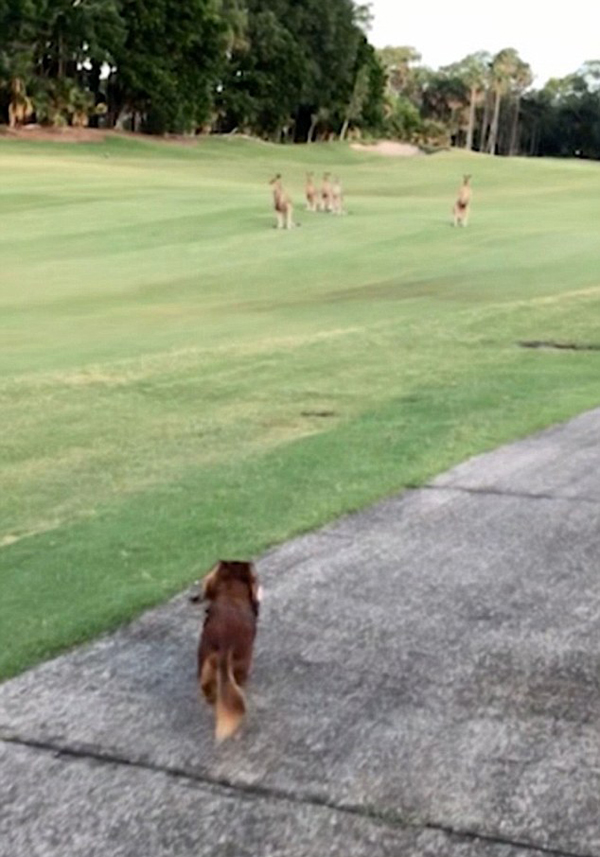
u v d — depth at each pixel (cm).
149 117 9619
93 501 977
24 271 3016
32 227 3816
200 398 1441
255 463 1048
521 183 6762
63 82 8950
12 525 923
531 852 433
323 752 503
